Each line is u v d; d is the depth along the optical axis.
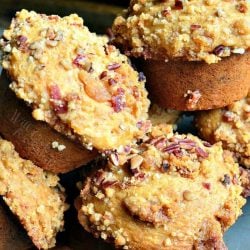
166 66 0.32
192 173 0.30
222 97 0.33
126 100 0.30
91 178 0.31
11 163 0.30
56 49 0.30
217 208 0.30
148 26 0.32
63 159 0.30
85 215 0.30
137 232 0.29
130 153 0.30
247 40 0.31
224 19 0.31
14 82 0.29
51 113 0.29
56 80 0.29
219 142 0.33
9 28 0.31
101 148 0.29
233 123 0.34
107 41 0.33
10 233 0.31
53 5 0.66
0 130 0.31
